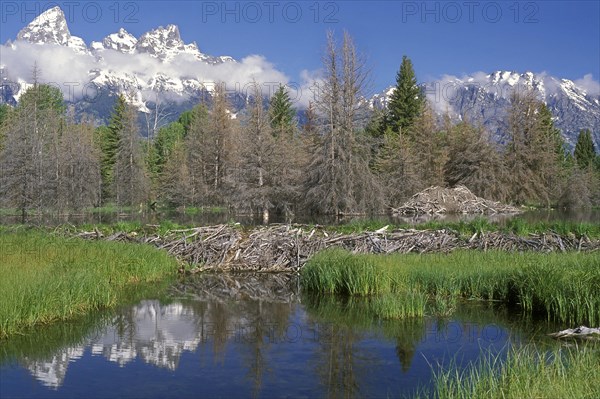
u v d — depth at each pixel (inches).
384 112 2721.5
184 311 452.1
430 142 2283.5
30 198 1743.4
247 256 692.7
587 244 707.4
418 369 299.7
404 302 439.5
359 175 1517.0
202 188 2130.9
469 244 720.3
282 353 332.5
